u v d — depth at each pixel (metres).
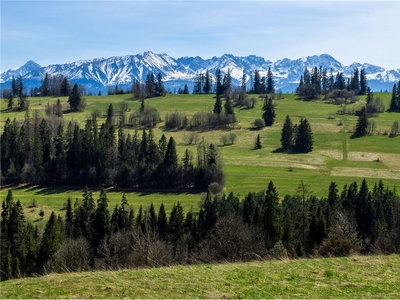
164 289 15.22
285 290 15.10
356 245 30.42
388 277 16.66
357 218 70.94
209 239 38.25
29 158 125.88
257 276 16.88
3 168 122.00
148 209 85.44
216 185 103.81
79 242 49.16
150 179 115.25
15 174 120.88
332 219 51.88
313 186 108.75
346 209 73.44
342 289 15.20
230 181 114.75
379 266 18.39
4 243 58.25
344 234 31.56
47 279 16.78
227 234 31.28
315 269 17.94
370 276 16.78
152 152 127.12
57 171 119.12
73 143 125.81
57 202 103.75
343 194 85.25
